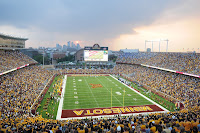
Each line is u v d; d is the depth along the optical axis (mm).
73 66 97625
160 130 11656
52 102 34625
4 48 54906
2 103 27312
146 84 51219
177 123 13922
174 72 48594
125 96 40969
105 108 32531
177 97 36969
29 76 50000
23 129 15922
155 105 34719
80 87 49719
